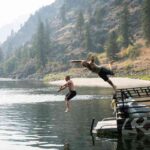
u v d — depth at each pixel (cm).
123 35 19950
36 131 2992
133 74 15362
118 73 16250
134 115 2748
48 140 2588
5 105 5622
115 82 12100
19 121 3659
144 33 18125
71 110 4528
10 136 2777
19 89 10856
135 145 2344
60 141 2539
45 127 3203
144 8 17788
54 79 19225
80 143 2456
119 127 2734
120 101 2984
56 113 4303
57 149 2284
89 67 2342
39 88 11244
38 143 2484
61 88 2533
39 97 7200
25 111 4662
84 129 3038
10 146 2398
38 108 5019
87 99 6156
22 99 6794
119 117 2777
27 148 2330
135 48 18812
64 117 3878
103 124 2894
